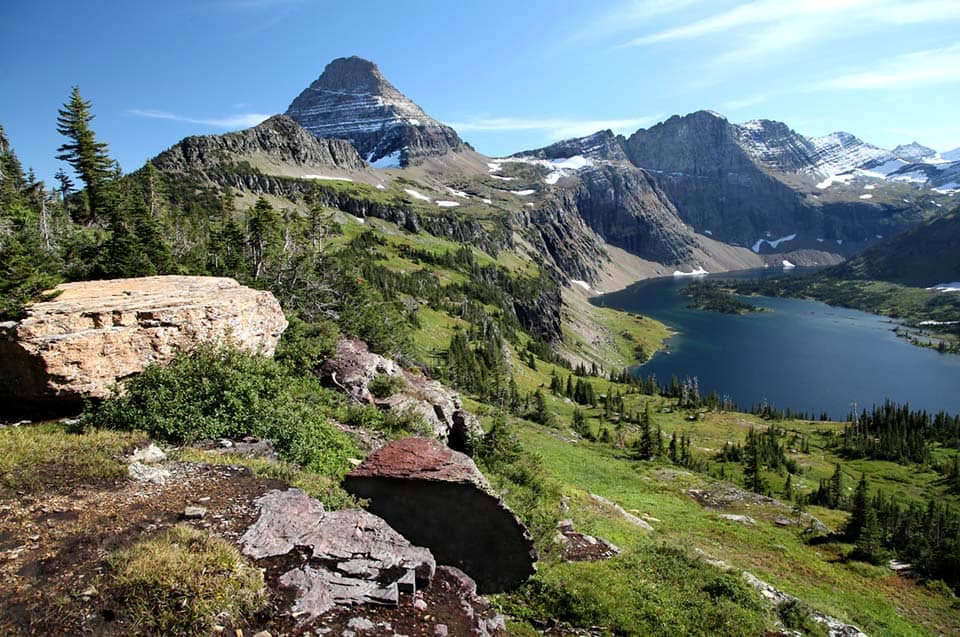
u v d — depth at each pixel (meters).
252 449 15.86
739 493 51.53
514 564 13.55
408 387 31.86
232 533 9.97
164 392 16.47
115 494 11.17
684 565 17.97
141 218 63.62
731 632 14.16
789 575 31.95
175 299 20.36
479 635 9.47
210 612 7.83
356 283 64.56
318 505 11.30
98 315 17.52
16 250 18.95
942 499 108.19
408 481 13.04
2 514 9.90
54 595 7.76
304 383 27.59
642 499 43.25
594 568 16.41
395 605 9.30
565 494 30.67
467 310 190.88
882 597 32.53
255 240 65.38
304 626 8.24
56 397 16.48
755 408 181.75
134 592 7.86
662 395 184.62
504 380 112.56
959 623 31.25
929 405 185.38
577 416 113.12
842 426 159.62
